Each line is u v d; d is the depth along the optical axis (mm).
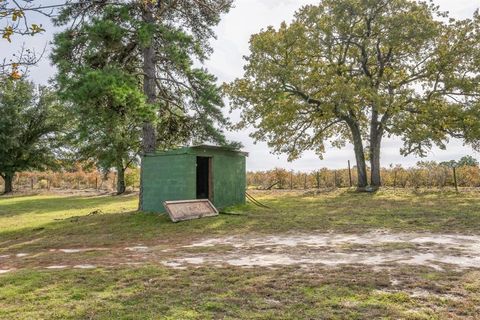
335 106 21094
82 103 12906
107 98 12969
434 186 22562
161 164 14773
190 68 16641
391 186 23969
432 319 3691
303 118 23906
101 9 15234
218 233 10227
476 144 20844
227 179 15852
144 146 15727
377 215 12445
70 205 20641
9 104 31938
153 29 14477
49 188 37594
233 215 13648
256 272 5676
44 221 14234
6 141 31594
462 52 20453
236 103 23422
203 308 4145
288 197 20562
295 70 22062
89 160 28938
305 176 28500
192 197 13984
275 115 22766
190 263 6551
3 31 3061
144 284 5172
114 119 13688
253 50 22406
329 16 22656
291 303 4230
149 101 15531
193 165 14133
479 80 20031
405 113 21016
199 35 17625
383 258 6500
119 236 10445
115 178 35750
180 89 17719
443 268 5668
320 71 22594
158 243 9078
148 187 15133
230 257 7008
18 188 37969
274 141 24391
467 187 21109
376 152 23594
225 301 4359
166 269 6059
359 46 22938
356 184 26453
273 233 9867
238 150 15961
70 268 6434
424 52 22047
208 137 17750
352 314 3848
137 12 15352
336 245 7895
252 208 15422
